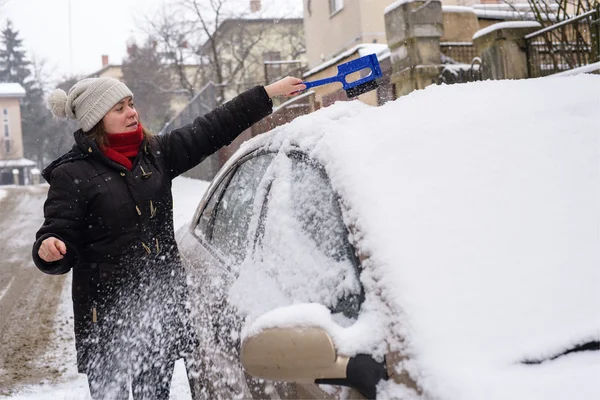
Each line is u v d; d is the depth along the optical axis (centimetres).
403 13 1023
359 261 183
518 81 259
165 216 305
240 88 2550
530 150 211
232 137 327
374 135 215
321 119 238
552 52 856
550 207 193
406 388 158
